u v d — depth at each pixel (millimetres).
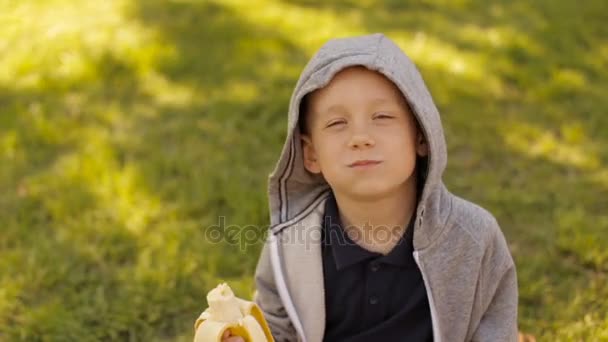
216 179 3133
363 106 1605
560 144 3490
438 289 1743
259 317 1682
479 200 3059
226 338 1620
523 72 4125
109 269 2678
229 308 1627
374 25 4754
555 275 2621
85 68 4090
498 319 1836
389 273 1773
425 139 1674
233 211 2947
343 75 1616
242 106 3711
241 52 4305
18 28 4656
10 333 2408
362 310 1812
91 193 3064
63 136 3492
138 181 3104
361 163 1617
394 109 1625
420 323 1806
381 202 1712
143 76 4047
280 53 4309
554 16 4926
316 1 5172
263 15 4840
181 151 3355
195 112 3699
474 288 1764
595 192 3109
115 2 5020
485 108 3779
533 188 3133
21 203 3010
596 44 4559
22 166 3273
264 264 1950
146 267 2629
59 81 3996
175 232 2811
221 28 4590
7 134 3486
